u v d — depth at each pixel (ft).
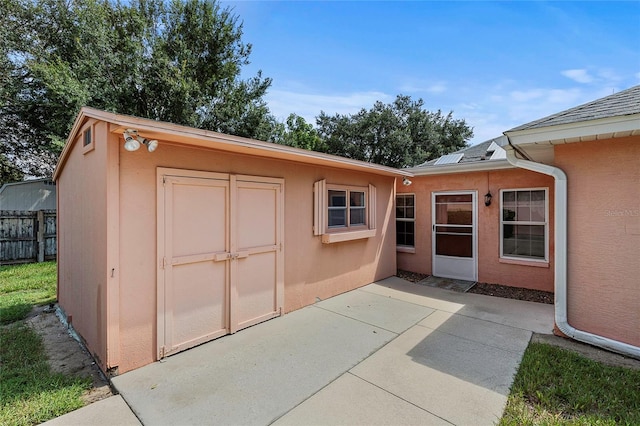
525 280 19.94
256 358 10.57
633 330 10.75
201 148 11.54
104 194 9.38
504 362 10.30
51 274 24.25
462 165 21.49
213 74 44.14
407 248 25.23
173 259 10.74
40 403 7.98
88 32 34.50
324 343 11.80
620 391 8.39
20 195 36.81
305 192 16.31
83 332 11.71
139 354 9.93
